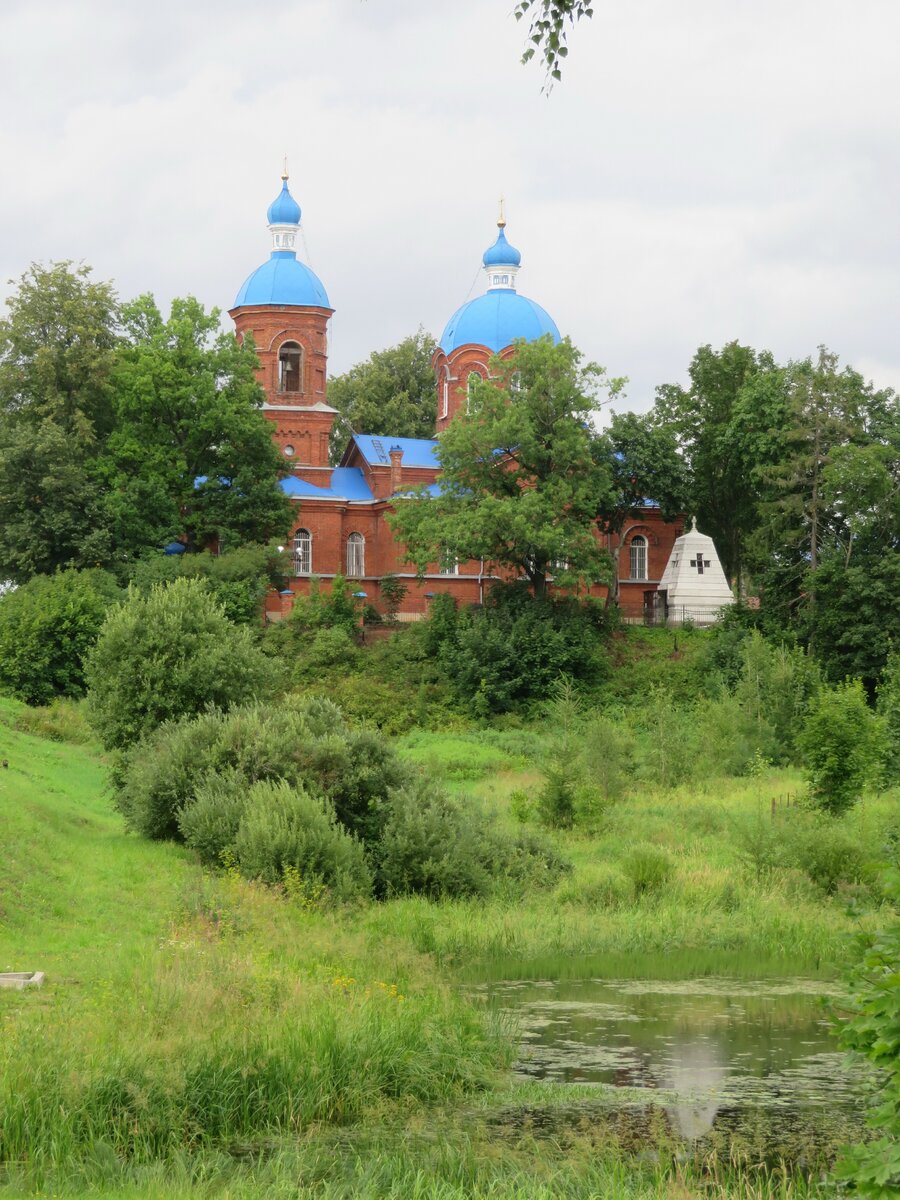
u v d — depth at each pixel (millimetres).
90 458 76250
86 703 44312
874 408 80562
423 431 110000
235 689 43188
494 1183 15148
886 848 29969
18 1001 20547
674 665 76125
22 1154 15336
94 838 35938
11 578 74000
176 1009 19234
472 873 33969
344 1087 17953
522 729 70688
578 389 77375
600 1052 20859
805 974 26766
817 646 72938
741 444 80750
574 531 75125
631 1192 14922
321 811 33531
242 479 77438
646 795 50188
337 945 26031
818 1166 16062
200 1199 14039
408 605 83312
